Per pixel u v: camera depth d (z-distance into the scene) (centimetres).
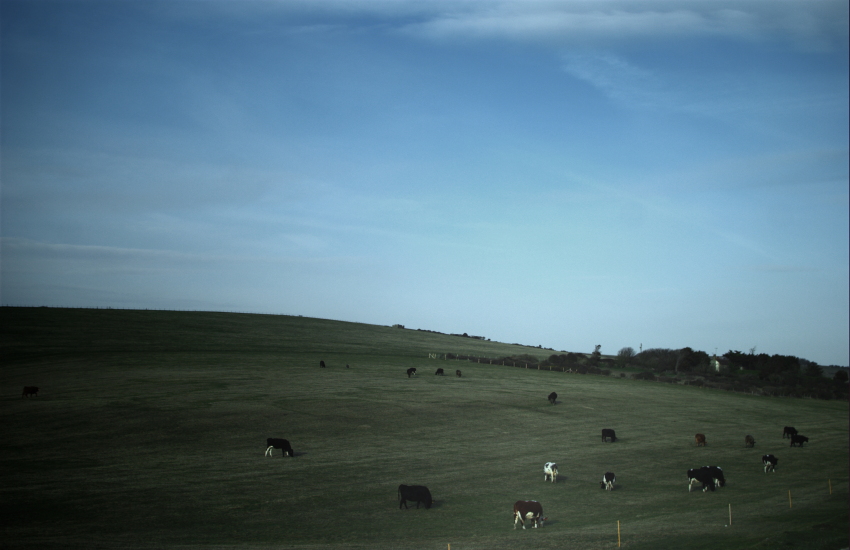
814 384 10256
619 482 3791
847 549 2150
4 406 5200
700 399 7606
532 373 8881
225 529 2702
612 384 8350
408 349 11169
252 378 6819
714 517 2928
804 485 3759
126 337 9438
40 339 8794
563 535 2584
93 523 2731
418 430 5069
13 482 3369
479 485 3616
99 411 5069
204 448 4269
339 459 4122
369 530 2731
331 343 10856
